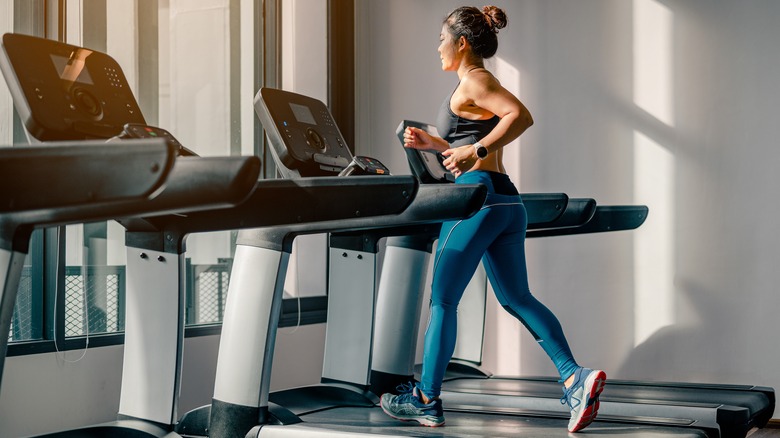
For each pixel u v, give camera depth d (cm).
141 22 335
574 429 251
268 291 260
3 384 266
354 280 319
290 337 406
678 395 327
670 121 407
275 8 416
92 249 308
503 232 259
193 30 363
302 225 257
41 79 217
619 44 420
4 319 170
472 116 256
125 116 237
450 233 255
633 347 412
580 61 428
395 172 470
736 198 393
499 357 445
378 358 338
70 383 290
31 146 150
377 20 477
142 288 248
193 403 342
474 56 262
